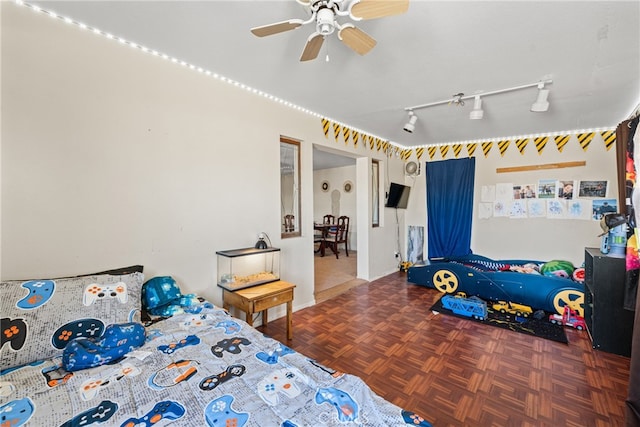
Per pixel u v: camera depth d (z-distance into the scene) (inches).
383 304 136.6
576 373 80.3
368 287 165.0
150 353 56.0
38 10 63.7
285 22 55.2
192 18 67.3
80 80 69.6
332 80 99.3
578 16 64.4
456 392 72.4
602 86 100.4
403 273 199.9
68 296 59.6
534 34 71.6
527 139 171.0
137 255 79.5
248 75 96.3
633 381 58.0
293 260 126.6
